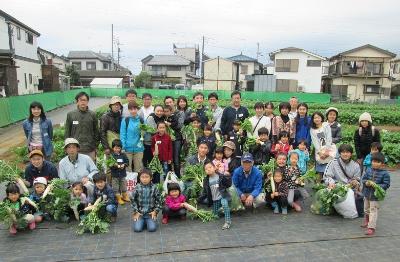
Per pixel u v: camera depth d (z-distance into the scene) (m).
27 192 6.48
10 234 5.79
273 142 8.34
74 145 6.78
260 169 7.38
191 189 6.91
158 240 5.55
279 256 5.05
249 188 6.75
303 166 8.03
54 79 38.94
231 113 8.68
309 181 8.02
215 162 7.26
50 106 27.30
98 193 6.29
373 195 5.73
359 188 6.71
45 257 4.99
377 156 5.79
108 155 7.85
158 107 7.95
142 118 8.09
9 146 13.77
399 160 11.21
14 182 6.47
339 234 5.79
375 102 43.19
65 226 6.10
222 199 6.17
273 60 53.41
